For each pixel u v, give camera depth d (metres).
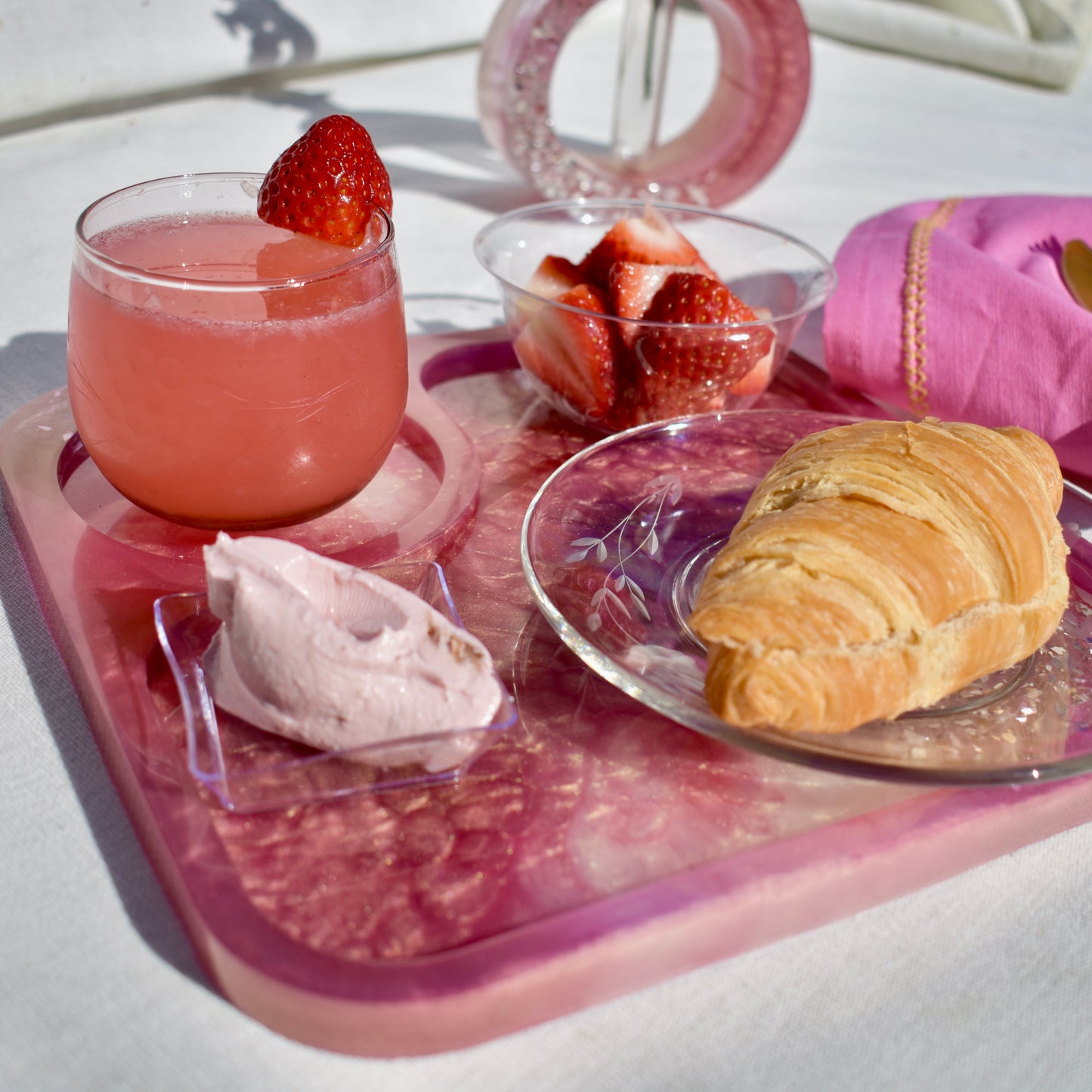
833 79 1.12
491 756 0.38
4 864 0.36
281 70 0.95
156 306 0.39
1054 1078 0.33
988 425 0.52
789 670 0.36
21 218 0.68
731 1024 0.34
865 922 0.36
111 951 0.34
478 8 1.09
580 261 0.59
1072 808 0.38
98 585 0.42
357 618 0.38
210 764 0.36
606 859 0.36
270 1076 0.32
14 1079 0.32
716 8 0.73
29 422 0.49
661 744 0.39
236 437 0.40
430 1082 0.33
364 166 0.42
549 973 0.33
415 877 0.35
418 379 0.54
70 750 0.39
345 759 0.37
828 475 0.42
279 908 0.34
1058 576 0.41
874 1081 0.33
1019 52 1.17
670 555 0.44
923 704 0.38
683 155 0.79
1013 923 0.37
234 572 0.37
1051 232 0.62
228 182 0.44
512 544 0.46
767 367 0.52
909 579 0.38
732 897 0.35
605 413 0.51
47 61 0.80
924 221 0.58
